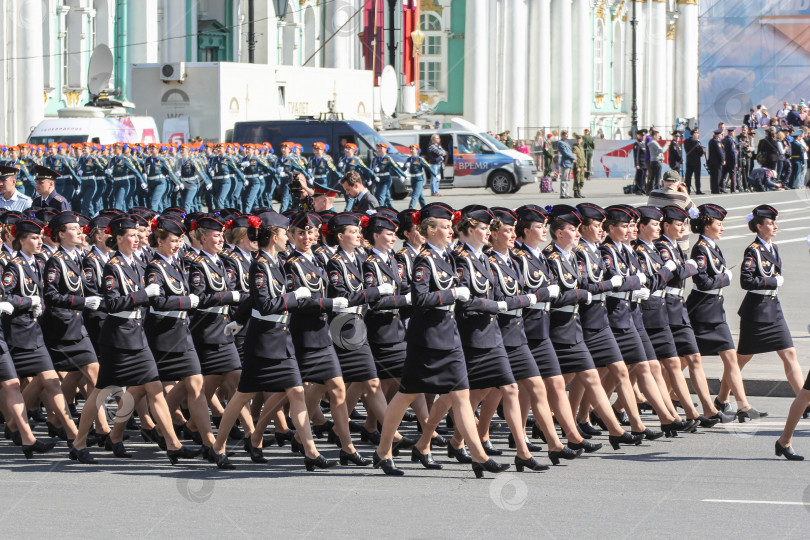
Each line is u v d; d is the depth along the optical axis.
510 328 22.83
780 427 26.75
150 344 23.78
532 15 134.25
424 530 18.83
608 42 149.88
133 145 70.12
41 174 34.94
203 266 24.78
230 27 108.75
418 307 21.78
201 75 81.25
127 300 23.27
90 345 26.11
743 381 30.53
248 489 21.61
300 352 23.28
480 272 22.33
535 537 18.39
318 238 25.98
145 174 69.31
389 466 22.70
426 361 22.05
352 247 24.22
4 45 84.44
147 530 18.92
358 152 75.50
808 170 81.25
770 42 81.56
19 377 24.81
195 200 72.31
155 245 26.23
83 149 69.25
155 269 23.73
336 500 20.73
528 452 22.77
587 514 19.64
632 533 18.55
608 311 25.28
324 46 118.38
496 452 24.36
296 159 73.38
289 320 23.38
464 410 22.17
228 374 25.41
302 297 22.84
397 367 25.12
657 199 31.91
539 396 23.06
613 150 105.69
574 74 140.75
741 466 23.09
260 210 25.61
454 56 129.25
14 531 18.91
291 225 25.98
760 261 26.48
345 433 23.52
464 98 129.38
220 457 23.36
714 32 82.12
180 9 103.00
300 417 22.92
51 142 73.19
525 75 134.12
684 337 26.30
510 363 22.91
